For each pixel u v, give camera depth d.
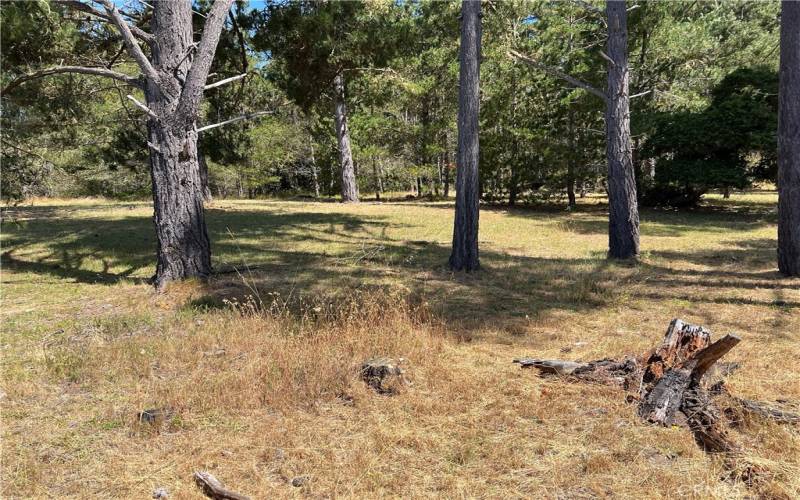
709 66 23.02
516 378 4.32
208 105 22.11
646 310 6.64
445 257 10.77
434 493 2.82
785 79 8.21
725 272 8.97
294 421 3.63
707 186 20.41
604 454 3.14
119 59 13.16
